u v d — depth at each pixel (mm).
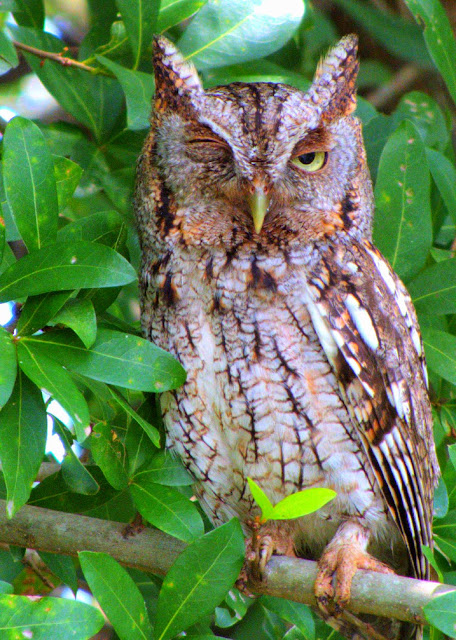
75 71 8711
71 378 6141
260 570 6703
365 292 7289
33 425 5719
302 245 7164
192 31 8086
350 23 12508
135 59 7934
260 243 7129
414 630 7477
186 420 7352
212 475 7594
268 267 7062
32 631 5398
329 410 7062
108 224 6559
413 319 7898
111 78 8391
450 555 7547
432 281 7949
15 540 6805
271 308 7016
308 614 7379
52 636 5402
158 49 7410
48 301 5914
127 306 9086
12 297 5863
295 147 7148
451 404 8328
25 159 6109
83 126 9352
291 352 7004
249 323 7020
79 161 8656
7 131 6078
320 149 7238
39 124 8695
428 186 7918
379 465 7184
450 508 7902
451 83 8430
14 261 6562
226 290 7055
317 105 7211
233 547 5930
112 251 5938
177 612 5875
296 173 7164
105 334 6074
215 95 7258
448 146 9477
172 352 7273
